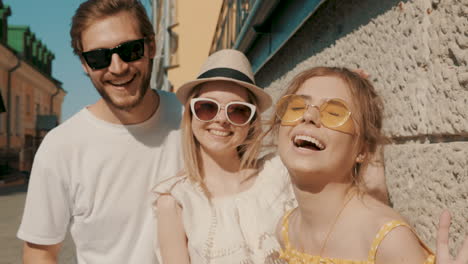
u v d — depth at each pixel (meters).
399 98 1.62
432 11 1.37
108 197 1.81
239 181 1.73
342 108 0.95
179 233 1.54
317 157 0.95
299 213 1.18
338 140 0.95
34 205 1.78
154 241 1.62
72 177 1.79
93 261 1.86
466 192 1.20
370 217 0.95
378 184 1.57
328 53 2.64
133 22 1.74
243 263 1.49
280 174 1.73
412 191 1.52
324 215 1.02
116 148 1.81
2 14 28.06
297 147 0.98
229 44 7.45
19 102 31.28
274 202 1.64
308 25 3.16
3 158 27.08
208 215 1.54
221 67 1.69
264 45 4.76
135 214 1.83
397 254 0.87
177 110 2.01
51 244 1.83
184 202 1.52
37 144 35.06
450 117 1.27
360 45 2.07
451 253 1.27
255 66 5.81
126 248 1.83
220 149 1.64
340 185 1.00
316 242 1.06
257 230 1.54
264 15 4.02
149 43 1.85
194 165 1.66
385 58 1.75
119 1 1.75
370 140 1.04
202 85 1.72
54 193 1.79
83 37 1.72
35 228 1.78
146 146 1.86
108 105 1.80
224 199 1.63
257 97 1.75
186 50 13.88
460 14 1.21
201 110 1.64
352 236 0.97
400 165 1.62
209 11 13.88
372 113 1.04
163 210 1.57
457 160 1.25
